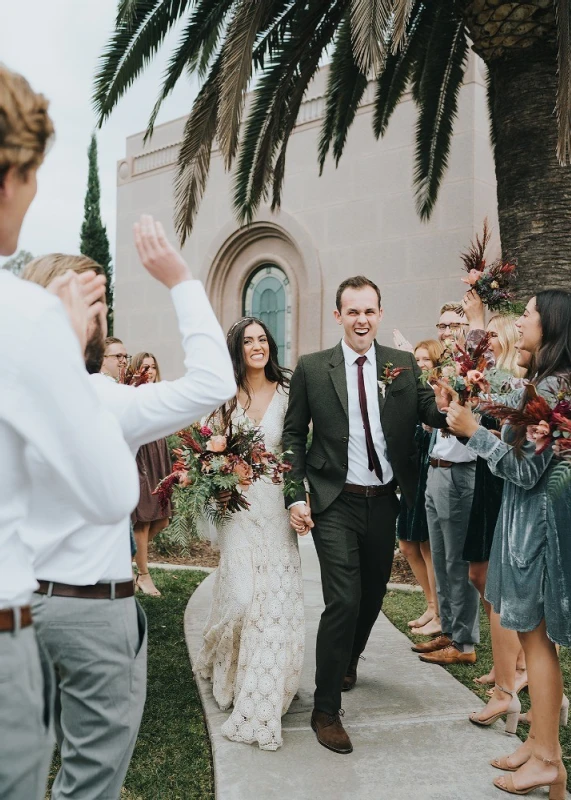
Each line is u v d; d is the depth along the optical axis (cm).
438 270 1002
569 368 248
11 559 108
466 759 268
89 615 152
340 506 300
